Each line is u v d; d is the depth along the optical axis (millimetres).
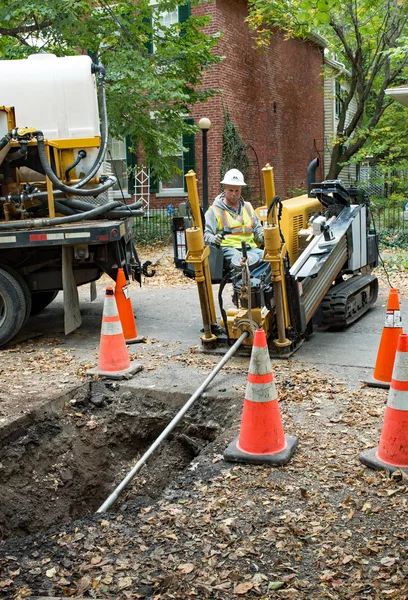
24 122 9070
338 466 4074
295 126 24172
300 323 6551
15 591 3031
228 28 18734
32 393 5652
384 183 22609
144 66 14852
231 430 4777
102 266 7578
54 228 7246
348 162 21375
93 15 14602
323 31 21312
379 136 21984
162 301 9898
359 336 7387
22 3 13172
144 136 15938
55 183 7559
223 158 18719
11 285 7262
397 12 19234
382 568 3041
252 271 6715
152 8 15523
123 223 7793
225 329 6855
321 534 3348
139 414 5559
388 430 4020
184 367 6301
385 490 3748
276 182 22516
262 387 4195
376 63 20922
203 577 3049
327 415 4922
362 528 3385
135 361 6555
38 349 7332
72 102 9055
